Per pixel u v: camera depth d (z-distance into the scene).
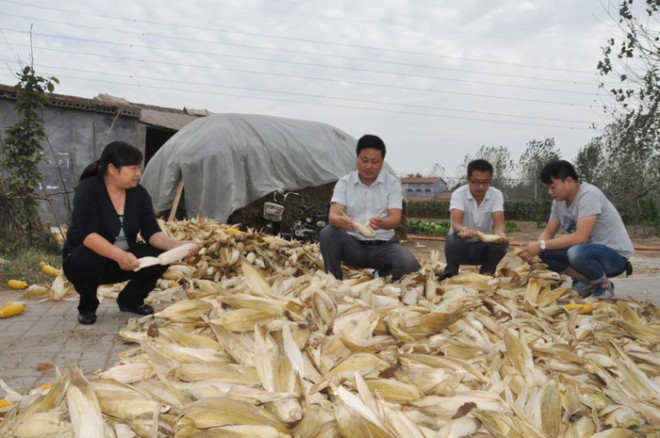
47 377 3.02
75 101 13.05
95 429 1.71
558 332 3.29
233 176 10.88
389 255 5.06
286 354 2.22
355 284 3.97
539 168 27.88
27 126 7.92
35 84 7.86
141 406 1.92
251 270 3.47
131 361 2.53
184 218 11.30
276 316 2.93
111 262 4.29
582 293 5.12
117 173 4.07
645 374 2.67
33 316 4.53
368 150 4.96
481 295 3.67
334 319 2.90
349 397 1.83
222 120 11.48
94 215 4.09
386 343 2.70
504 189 34.72
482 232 5.29
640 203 21.91
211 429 1.71
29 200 7.80
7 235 7.66
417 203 32.53
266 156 11.36
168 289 5.09
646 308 3.98
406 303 3.55
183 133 11.66
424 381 2.17
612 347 2.86
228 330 2.62
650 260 11.60
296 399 1.94
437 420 1.94
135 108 13.79
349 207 5.12
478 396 2.05
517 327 3.14
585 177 23.45
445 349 2.66
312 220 10.76
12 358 3.35
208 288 3.88
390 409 1.85
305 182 11.76
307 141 12.03
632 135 18.28
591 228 4.83
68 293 5.34
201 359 2.47
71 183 13.10
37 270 6.32
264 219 11.76
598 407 2.21
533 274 4.65
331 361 2.40
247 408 1.81
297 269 6.18
